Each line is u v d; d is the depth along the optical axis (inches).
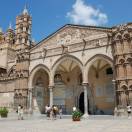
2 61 3132.4
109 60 1585.9
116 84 1491.1
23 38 3430.1
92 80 1971.0
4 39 3304.6
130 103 1385.3
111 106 1840.6
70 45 1827.0
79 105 2017.7
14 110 1994.3
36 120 1360.7
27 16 3617.1
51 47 1947.6
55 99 2143.2
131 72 1424.7
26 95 1994.3
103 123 1014.4
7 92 2235.5
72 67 2043.6
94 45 1685.5
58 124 1013.2
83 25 1793.8
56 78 2182.6
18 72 2078.0
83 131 697.0
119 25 1549.0
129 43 1471.5
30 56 2070.6
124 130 702.5
